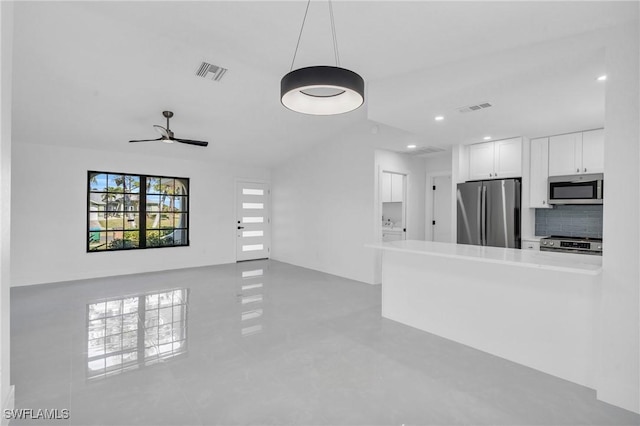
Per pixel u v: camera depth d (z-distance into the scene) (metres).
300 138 6.21
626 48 2.03
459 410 2.00
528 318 2.57
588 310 2.28
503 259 2.45
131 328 3.34
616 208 2.06
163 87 4.07
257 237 7.82
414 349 2.86
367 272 5.47
